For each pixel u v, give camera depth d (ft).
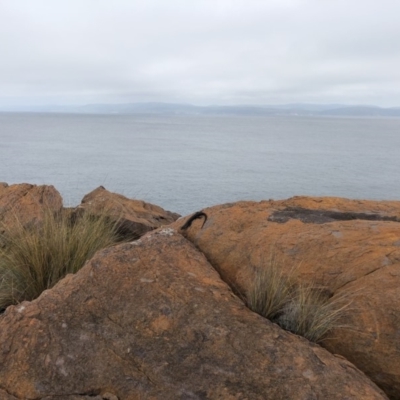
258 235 13.94
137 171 203.10
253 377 8.78
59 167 207.51
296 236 13.29
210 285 11.76
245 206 16.49
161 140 469.16
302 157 298.15
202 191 155.12
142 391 8.67
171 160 261.44
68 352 9.55
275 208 16.35
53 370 9.21
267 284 11.47
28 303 11.08
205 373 8.93
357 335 10.05
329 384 8.57
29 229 18.83
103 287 11.43
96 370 9.15
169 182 172.14
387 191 167.73
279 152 339.16
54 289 11.66
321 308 10.62
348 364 9.29
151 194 144.15
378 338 9.85
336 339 10.25
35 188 22.71
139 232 21.54
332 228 13.51
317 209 16.46
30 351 9.61
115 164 229.04
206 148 367.66
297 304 10.77
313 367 8.96
